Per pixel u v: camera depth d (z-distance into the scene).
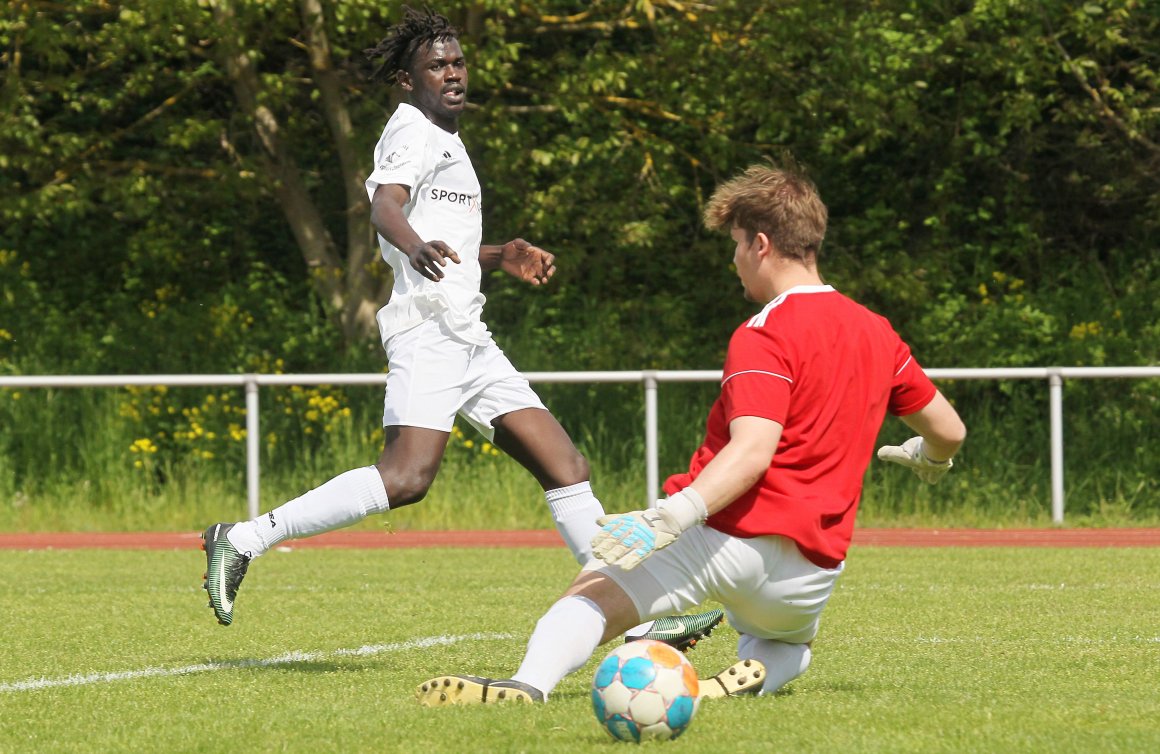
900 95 60.22
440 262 17.61
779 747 12.68
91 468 50.75
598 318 63.53
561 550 40.47
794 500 14.23
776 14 55.28
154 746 13.54
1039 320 60.41
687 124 60.66
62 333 64.06
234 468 51.75
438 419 19.17
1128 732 13.49
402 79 20.03
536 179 61.91
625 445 52.50
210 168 64.38
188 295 67.69
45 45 54.72
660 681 12.95
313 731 14.02
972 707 15.11
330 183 70.56
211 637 23.08
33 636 23.30
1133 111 62.44
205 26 51.59
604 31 59.91
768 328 14.23
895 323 62.62
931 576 32.31
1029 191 69.00
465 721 13.98
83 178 59.06
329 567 35.59
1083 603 26.95
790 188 14.95
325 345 62.56
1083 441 52.94
